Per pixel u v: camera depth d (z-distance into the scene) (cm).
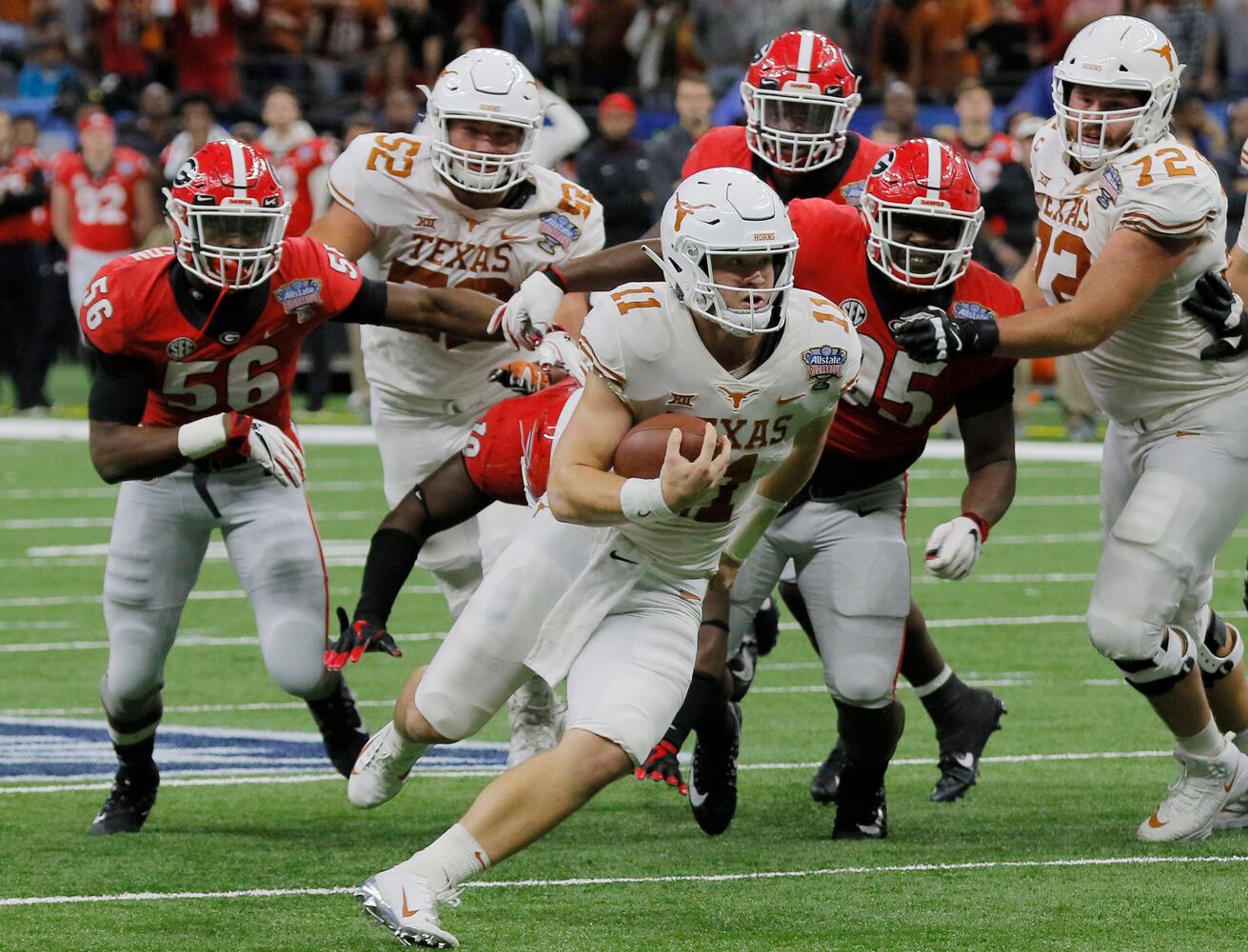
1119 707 2350
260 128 5875
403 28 6028
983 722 1944
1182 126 4738
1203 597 1778
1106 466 1842
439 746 2214
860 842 1753
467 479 1656
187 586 1792
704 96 4403
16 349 5516
